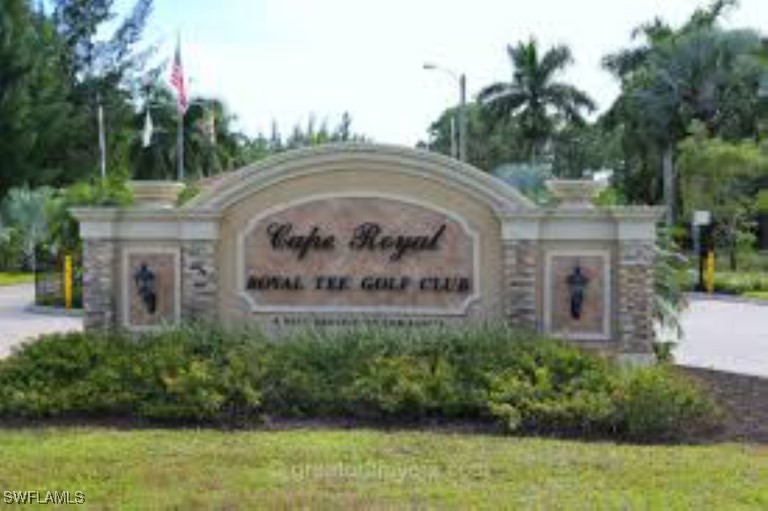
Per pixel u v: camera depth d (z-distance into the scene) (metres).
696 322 23.97
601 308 13.28
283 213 13.66
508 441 9.49
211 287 13.72
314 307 13.62
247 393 10.47
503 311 13.37
